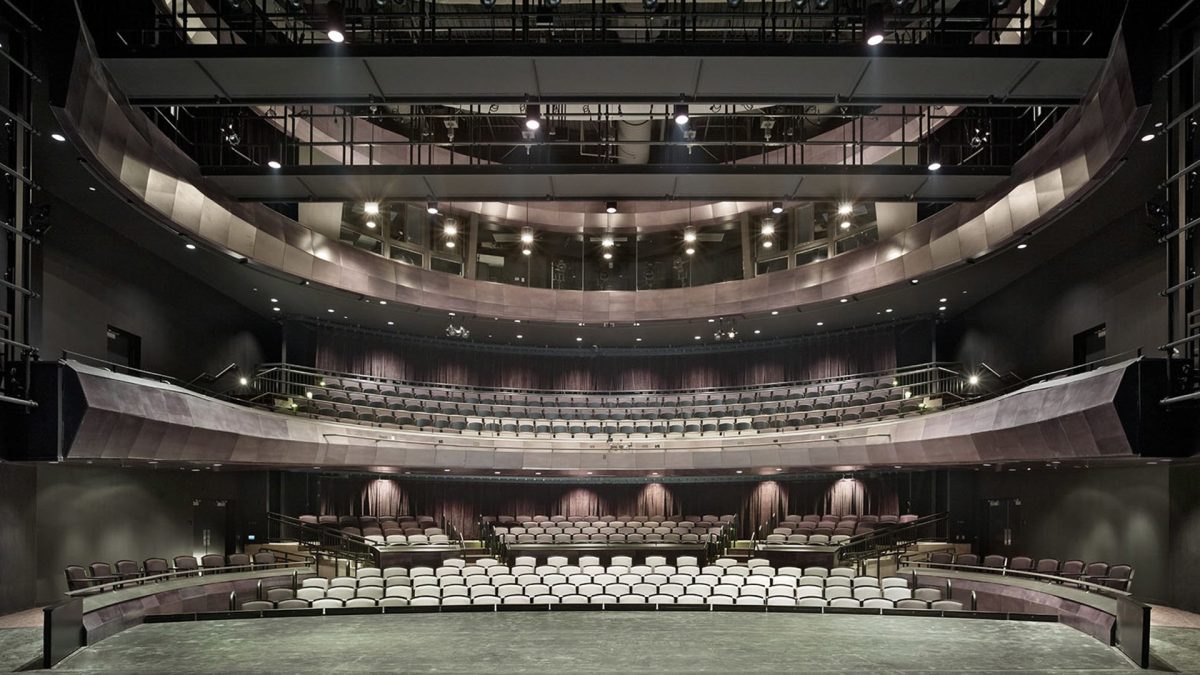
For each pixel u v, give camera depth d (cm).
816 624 1243
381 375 2684
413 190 1576
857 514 2506
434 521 2503
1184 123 1045
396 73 1191
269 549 2186
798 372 2770
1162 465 1509
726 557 2242
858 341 2638
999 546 2219
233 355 2261
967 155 1977
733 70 1179
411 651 1026
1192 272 1054
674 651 1031
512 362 2934
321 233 2238
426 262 2588
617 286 2798
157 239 1692
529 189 1565
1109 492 1733
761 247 2662
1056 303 1847
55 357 1473
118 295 1692
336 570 1959
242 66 1172
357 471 2414
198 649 1044
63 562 1591
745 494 2677
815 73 1189
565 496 2736
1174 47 1053
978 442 1662
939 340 2467
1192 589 1464
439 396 2734
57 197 1454
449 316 2502
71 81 1086
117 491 1786
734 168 1468
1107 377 1177
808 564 2012
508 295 2544
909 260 2011
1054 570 1681
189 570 1673
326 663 957
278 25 1709
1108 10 1205
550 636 1131
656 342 2916
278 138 2052
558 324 2628
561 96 1262
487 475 2606
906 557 2080
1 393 1064
